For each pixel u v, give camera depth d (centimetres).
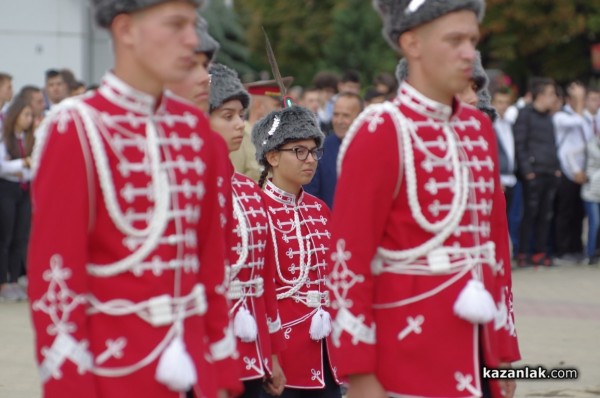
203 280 1048
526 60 8306
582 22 7662
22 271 3381
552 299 3219
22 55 5400
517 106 4225
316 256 1650
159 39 958
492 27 7738
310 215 1673
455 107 1144
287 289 1620
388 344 1121
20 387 2077
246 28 10456
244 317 1447
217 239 1054
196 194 1005
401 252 1117
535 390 2091
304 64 10650
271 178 1677
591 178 3922
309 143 1645
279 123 1642
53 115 962
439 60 1100
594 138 3934
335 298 1116
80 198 943
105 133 958
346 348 1105
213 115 1440
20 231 3164
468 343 1118
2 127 3116
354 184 1105
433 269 1112
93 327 962
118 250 962
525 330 2716
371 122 1112
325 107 3991
